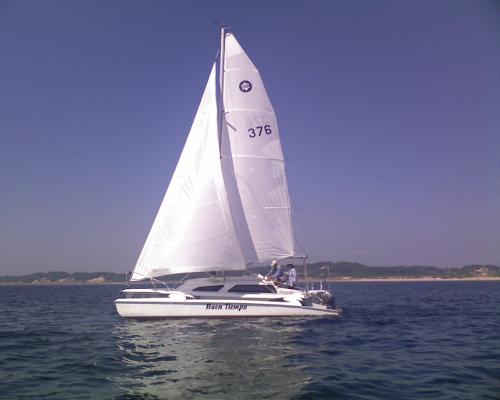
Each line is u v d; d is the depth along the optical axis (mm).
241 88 16422
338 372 7988
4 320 16703
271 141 16531
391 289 49469
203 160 15281
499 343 11148
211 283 15086
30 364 8758
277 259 16203
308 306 15250
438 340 11555
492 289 48094
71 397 6562
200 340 10891
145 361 8820
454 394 6773
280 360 8852
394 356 9484
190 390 6828
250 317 14578
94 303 26516
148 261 14945
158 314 14477
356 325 14070
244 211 16062
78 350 10141
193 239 14703
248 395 6594
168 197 15305
